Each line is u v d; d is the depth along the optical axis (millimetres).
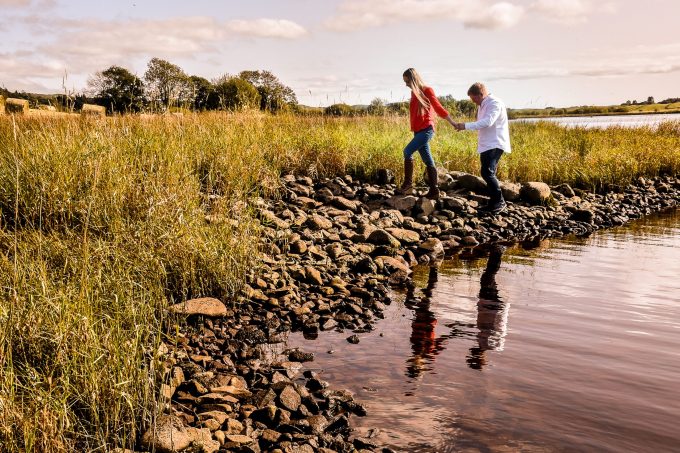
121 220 5305
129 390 3004
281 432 3049
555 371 3725
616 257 7074
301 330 4535
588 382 3559
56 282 3865
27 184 5828
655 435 2938
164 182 6223
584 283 5871
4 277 3760
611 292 5547
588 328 4539
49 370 3096
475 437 2930
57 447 2566
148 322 3846
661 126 21641
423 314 4898
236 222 6059
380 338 4352
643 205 11266
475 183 10109
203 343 4168
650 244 7906
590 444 2848
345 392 3424
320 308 4910
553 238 8312
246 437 2936
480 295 5441
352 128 12625
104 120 8469
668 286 5773
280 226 7133
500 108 8828
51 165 6094
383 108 15375
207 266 4965
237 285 5055
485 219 8898
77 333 3123
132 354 3182
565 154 13328
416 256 7039
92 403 2832
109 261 4465
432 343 4238
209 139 8945
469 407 3246
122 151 6992
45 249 4652
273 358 4000
